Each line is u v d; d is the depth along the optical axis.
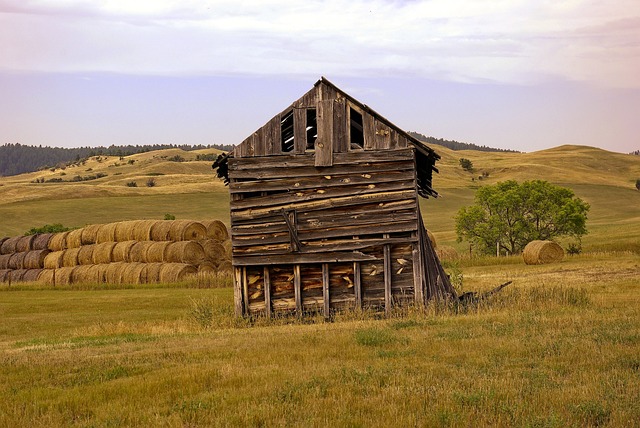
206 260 45.47
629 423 7.79
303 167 22.58
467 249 76.12
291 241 22.31
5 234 103.56
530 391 9.22
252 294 22.61
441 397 9.09
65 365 13.11
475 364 11.32
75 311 29.36
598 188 160.75
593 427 7.82
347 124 22.56
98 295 36.25
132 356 13.84
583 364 10.89
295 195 22.53
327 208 22.38
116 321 24.50
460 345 13.13
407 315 20.70
